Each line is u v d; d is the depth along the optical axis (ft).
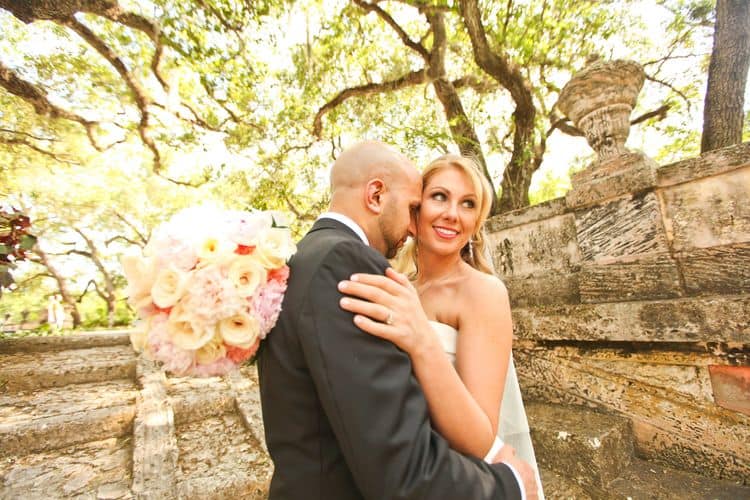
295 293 2.80
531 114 21.58
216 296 2.64
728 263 7.59
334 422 2.43
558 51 22.45
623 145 9.56
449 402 2.84
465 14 18.71
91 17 22.31
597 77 9.53
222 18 19.89
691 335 7.23
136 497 6.65
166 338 2.68
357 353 2.53
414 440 2.38
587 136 10.11
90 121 28.14
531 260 10.94
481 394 4.19
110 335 16.84
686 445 7.58
